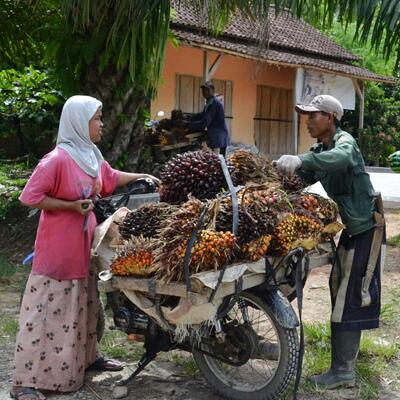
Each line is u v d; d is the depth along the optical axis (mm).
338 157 3301
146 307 3117
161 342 3418
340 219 3607
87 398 3414
